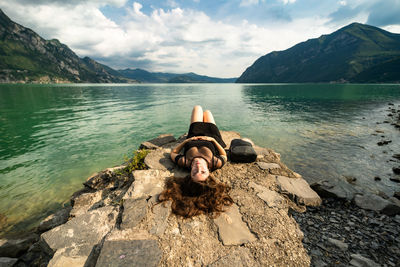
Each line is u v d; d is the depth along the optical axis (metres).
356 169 7.07
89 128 12.57
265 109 21.05
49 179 6.57
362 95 37.53
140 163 4.96
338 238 3.26
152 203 3.17
